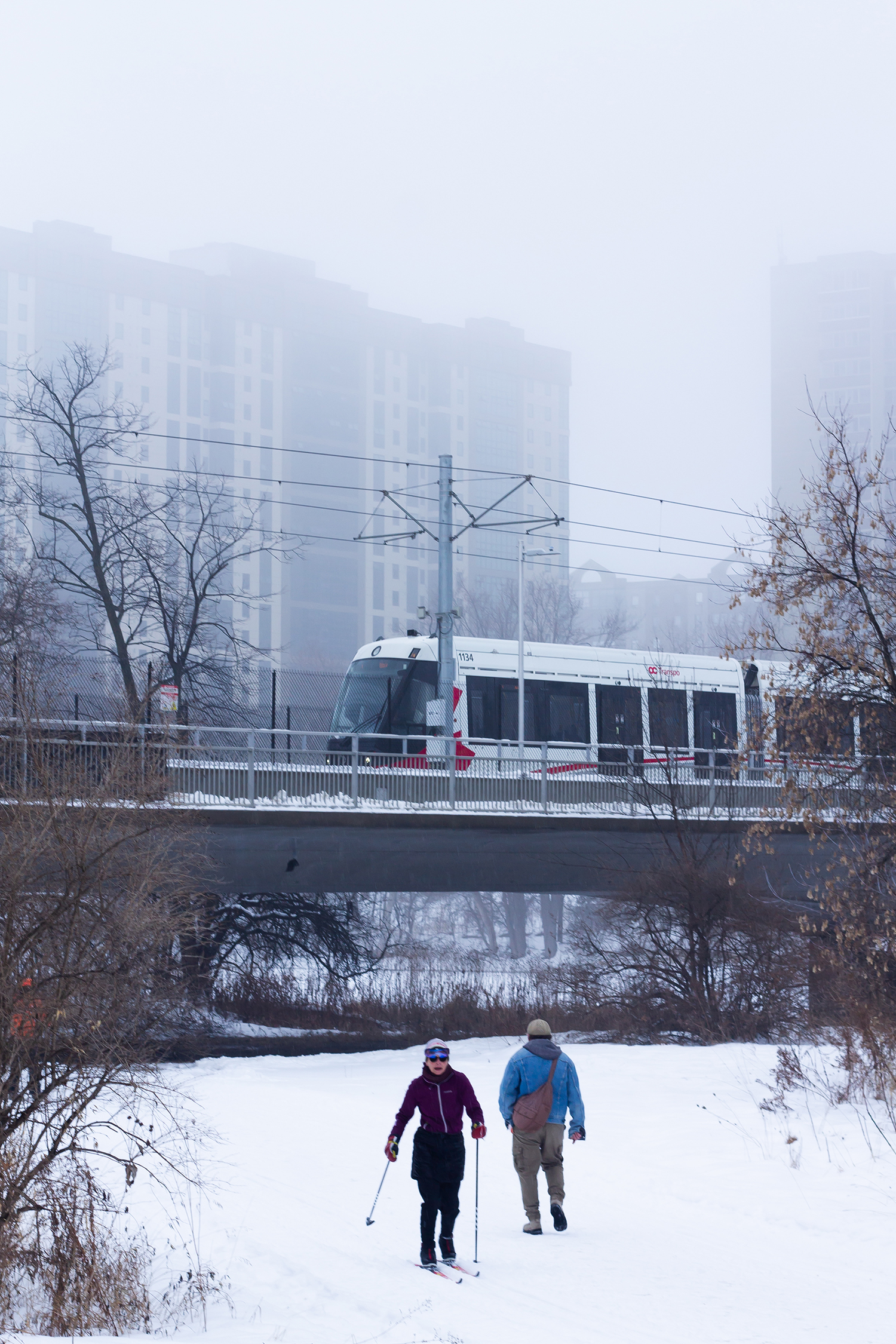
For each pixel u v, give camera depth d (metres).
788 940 26.91
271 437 143.38
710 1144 13.32
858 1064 16.89
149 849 12.75
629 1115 15.59
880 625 17.11
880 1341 6.92
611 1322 7.30
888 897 17.89
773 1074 17.89
